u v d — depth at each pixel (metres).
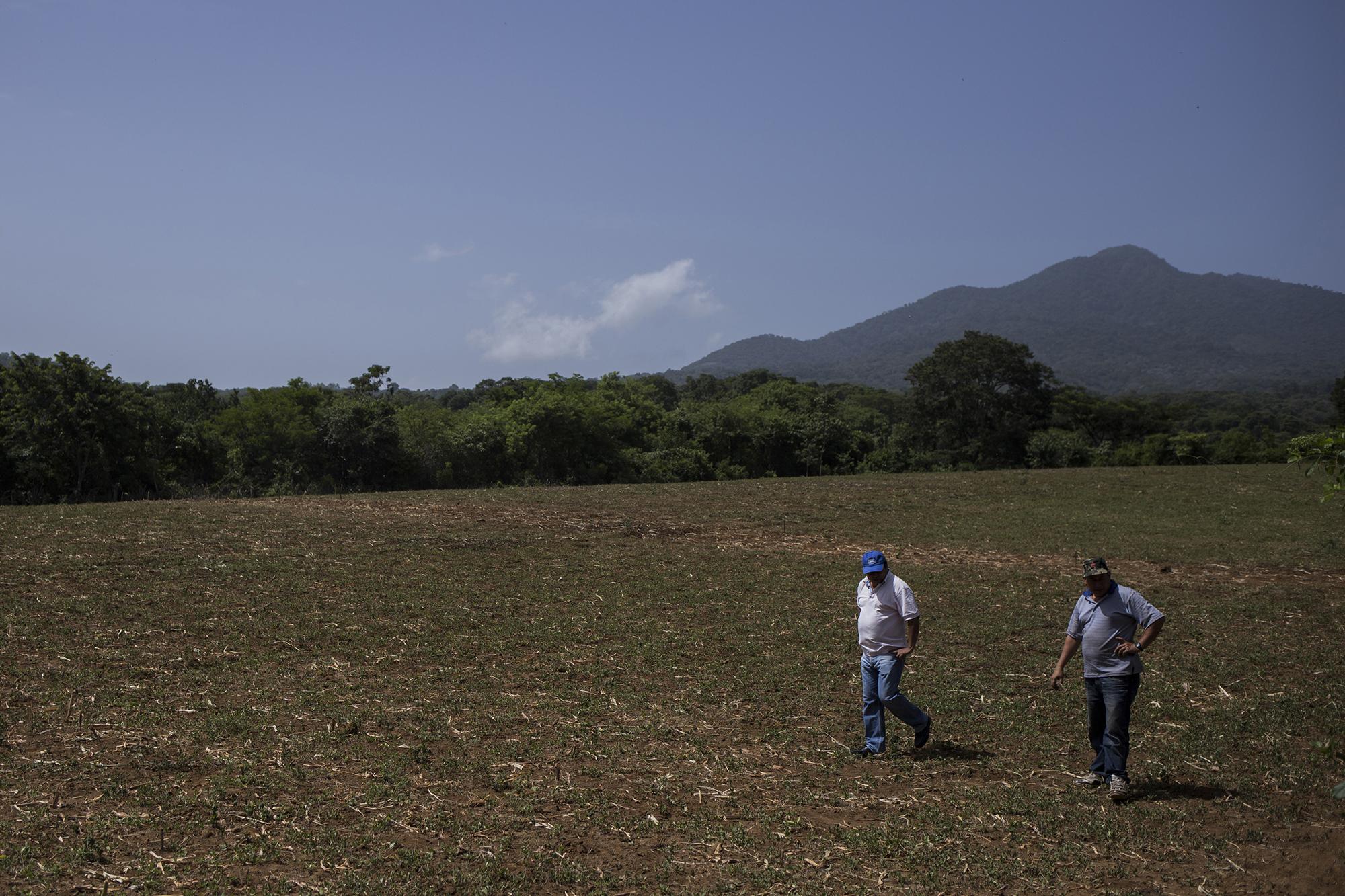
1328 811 7.43
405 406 58.66
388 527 21.53
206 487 48.41
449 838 6.45
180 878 5.68
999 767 8.39
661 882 5.98
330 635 12.27
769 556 20.52
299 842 6.27
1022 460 81.50
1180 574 19.33
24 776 7.20
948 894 5.92
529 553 19.55
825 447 69.50
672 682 10.88
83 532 18.33
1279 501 31.42
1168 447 62.31
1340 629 14.31
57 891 5.43
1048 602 16.17
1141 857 6.54
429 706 9.50
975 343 83.12
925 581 17.95
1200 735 9.31
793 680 11.08
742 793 7.55
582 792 7.36
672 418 70.81
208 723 8.62
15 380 37.06
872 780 8.00
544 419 57.41
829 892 5.89
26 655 10.57
